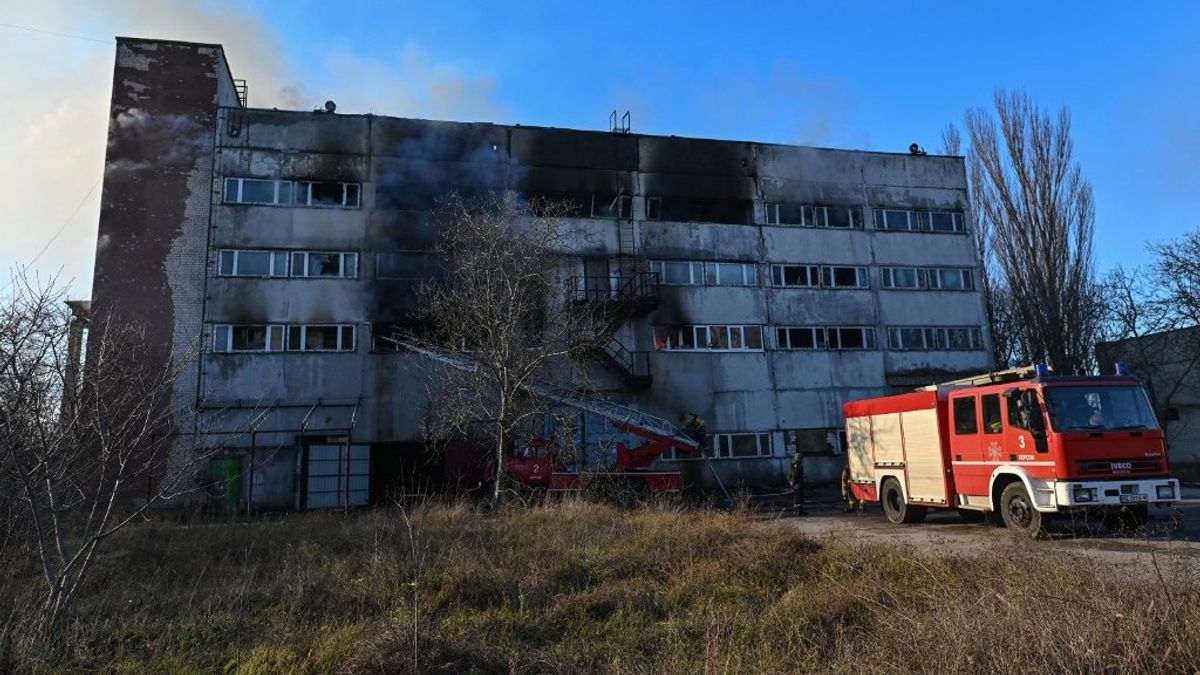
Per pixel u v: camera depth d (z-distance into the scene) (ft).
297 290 96.58
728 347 110.73
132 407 31.19
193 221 95.55
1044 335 122.52
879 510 67.46
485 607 28.17
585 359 89.86
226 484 88.53
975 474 46.42
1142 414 41.06
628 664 21.57
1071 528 43.14
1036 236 124.88
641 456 76.95
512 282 76.18
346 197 100.83
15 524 32.42
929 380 116.78
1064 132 127.13
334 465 92.38
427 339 94.68
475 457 87.20
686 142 115.75
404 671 20.52
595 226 108.78
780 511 67.00
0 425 25.45
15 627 24.77
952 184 126.52
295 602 28.09
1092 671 16.28
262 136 99.66
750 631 23.62
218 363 92.43
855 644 20.98
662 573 32.24
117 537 43.19
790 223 118.11
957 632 17.98
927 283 121.49
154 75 98.37
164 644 24.81
